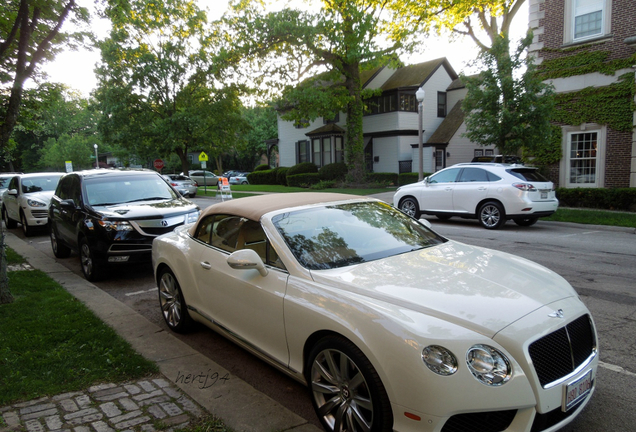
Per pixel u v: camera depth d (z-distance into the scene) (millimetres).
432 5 22641
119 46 28641
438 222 13719
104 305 5852
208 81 30109
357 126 28641
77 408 3217
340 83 29078
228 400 3334
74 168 49062
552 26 16797
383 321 2596
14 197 13344
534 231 11641
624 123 15305
